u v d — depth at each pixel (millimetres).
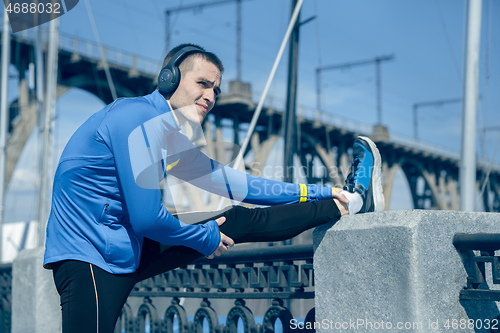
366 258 1615
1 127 13242
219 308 5672
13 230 13805
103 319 1380
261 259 2156
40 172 11445
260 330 2146
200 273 2445
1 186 13188
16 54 17766
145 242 1574
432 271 1483
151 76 25297
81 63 22375
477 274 1555
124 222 1456
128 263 1444
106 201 1407
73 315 1372
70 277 1394
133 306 6363
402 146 42875
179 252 1639
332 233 1766
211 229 1562
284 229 1743
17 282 3287
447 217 1560
